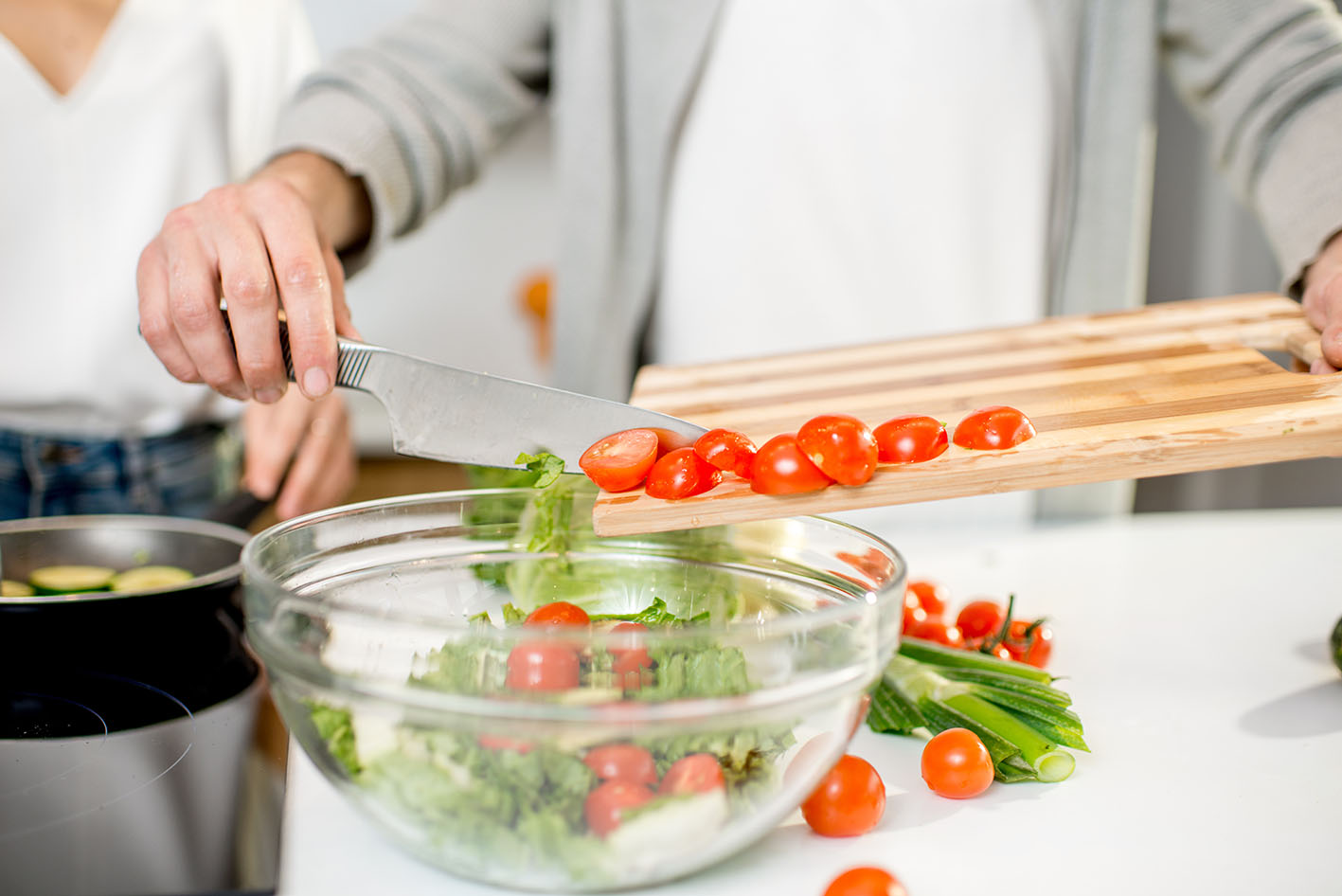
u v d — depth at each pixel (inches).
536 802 20.5
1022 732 27.6
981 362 38.0
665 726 20.3
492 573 29.5
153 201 60.2
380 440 101.5
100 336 59.6
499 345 105.5
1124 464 27.1
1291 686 34.0
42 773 26.9
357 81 48.1
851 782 24.9
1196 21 53.3
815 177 60.2
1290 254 42.3
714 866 23.9
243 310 30.0
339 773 21.8
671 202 62.1
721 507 26.5
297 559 26.2
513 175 101.0
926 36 57.7
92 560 39.2
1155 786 27.8
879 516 59.4
